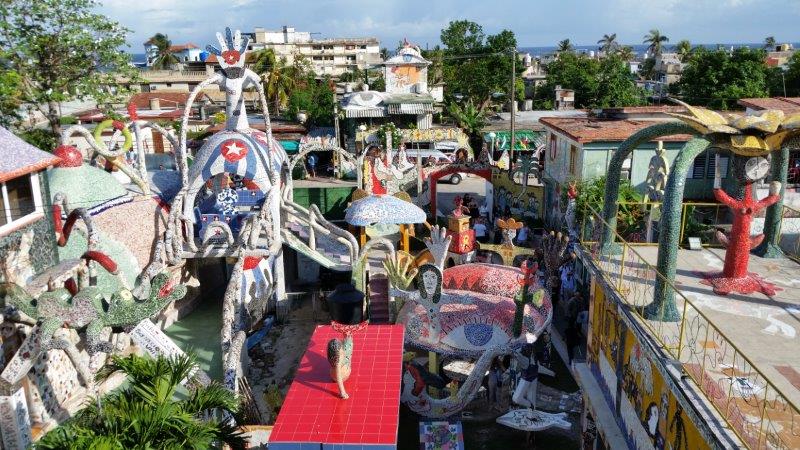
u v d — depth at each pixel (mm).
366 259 26922
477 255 28344
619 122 31984
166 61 111688
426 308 19328
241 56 25391
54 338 13461
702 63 54375
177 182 26406
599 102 70188
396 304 23547
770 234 14062
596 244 14422
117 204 21547
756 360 9703
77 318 13758
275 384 20766
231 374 18250
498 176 36656
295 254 28938
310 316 26203
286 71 72312
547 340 21719
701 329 10703
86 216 16062
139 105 64250
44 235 14984
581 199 26750
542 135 50094
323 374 14469
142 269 22422
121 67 35375
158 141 48062
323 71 130875
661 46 125500
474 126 55000
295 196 36281
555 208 32906
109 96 35219
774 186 12719
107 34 34719
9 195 13875
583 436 14828
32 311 13328
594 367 14383
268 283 25000
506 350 18562
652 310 11102
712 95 51438
